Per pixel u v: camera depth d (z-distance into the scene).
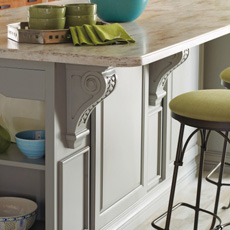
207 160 4.79
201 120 2.65
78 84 2.62
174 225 3.73
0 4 6.18
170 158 4.06
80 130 2.75
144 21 3.48
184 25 3.28
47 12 2.66
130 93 3.31
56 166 2.68
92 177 3.02
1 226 2.85
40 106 2.95
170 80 3.88
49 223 2.74
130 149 3.40
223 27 3.19
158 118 3.79
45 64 2.56
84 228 3.00
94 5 2.82
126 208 3.44
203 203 4.10
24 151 2.79
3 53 2.49
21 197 3.08
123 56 2.29
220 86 4.64
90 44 2.58
